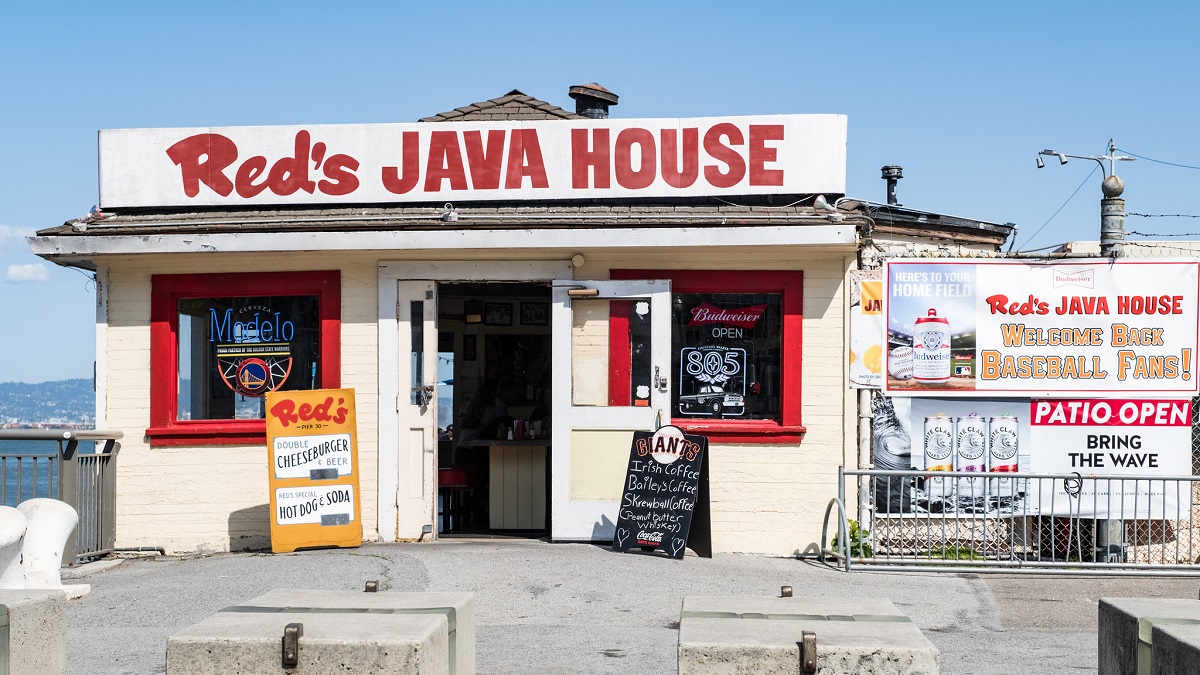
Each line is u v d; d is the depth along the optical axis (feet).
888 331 37.32
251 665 14.90
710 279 37.60
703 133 37.86
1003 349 37.19
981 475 34.65
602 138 38.14
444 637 16.01
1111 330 37.04
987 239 47.34
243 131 38.70
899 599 30.96
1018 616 29.27
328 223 36.11
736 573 33.22
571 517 37.22
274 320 38.58
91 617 28.63
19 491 34.86
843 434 37.27
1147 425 36.91
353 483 36.63
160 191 38.78
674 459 35.86
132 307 38.68
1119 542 36.50
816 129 37.47
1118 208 37.29
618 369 37.40
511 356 47.50
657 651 25.07
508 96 41.86
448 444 45.62
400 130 38.45
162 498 38.29
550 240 35.58
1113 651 17.87
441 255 37.70
